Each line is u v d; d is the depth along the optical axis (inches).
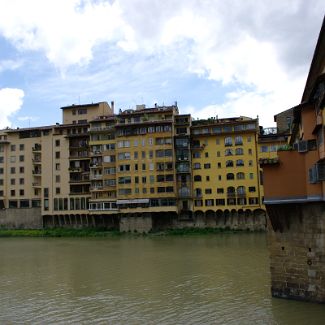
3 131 4254.4
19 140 4168.3
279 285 1026.1
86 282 1433.3
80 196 3818.9
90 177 3720.5
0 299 1216.8
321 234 925.8
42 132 4106.8
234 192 3415.4
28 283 1455.5
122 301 1140.5
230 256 1923.0
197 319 938.7
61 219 3897.6
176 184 3501.5
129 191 3535.9
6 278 1568.7
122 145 3595.0
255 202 3366.1
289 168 985.5
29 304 1146.0
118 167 3585.1
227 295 1142.3
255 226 3356.3
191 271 1562.5
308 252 957.8
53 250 2470.5
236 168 3440.0
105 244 2709.2
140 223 3489.2
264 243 2428.6
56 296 1234.0
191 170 3518.7
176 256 2001.7
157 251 2231.8
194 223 3501.5
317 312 900.0
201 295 1163.9
